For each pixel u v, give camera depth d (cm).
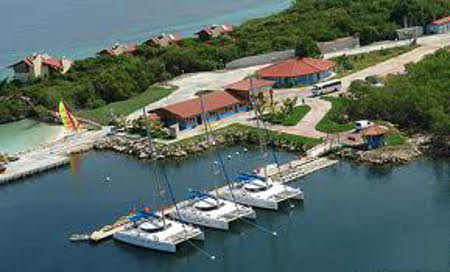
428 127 13612
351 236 10088
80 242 10875
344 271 9244
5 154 15188
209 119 15650
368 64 19175
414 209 10656
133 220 10756
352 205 11044
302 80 17900
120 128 15950
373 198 11194
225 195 11619
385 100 14312
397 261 9294
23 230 11538
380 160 12488
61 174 14062
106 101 19100
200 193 11488
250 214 10862
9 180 13812
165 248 10181
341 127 14162
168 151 14175
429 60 16125
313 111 15475
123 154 14750
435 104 13600
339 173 12312
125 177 13438
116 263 10125
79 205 12344
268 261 9738
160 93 19050
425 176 11812
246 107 16238
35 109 18475
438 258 9244
